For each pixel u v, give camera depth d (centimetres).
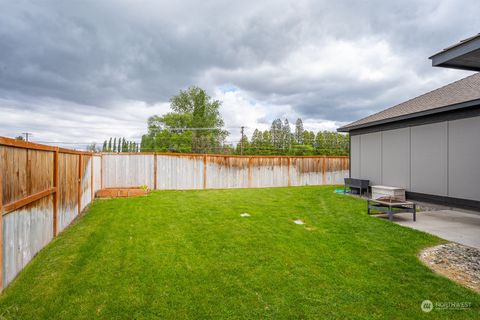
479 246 465
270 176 1452
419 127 843
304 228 576
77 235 521
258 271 365
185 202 894
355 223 616
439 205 778
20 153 354
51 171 488
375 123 980
